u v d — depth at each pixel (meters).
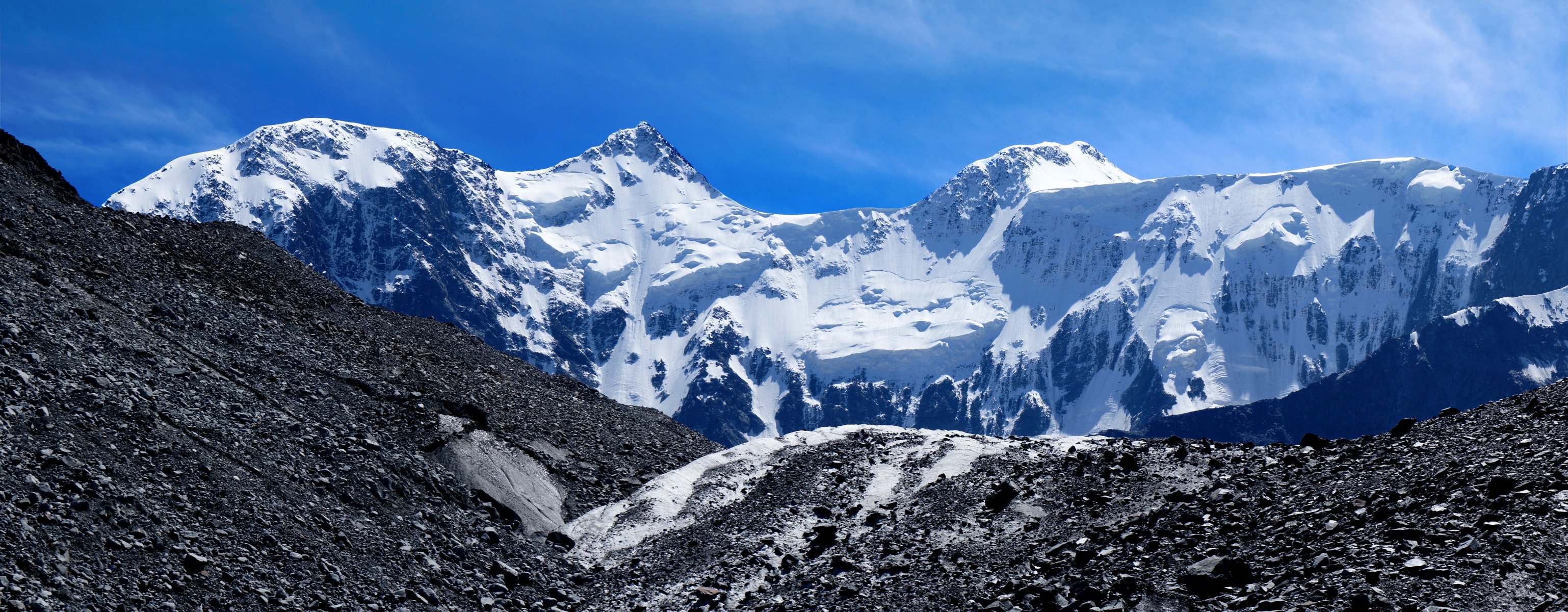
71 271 44.84
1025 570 29.11
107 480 28.47
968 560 31.17
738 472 46.22
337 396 44.75
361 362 51.38
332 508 34.22
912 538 34.47
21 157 60.06
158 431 33.00
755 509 40.81
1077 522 32.25
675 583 34.91
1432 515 24.14
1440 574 21.12
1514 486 24.02
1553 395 30.72
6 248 43.47
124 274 48.31
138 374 36.59
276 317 53.44
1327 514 26.39
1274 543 25.47
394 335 61.50
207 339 44.94
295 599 28.08
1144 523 29.95
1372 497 26.62
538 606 34.22
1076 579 26.94
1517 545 21.38
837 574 32.53
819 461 45.47
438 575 33.44
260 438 36.62
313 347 50.38
